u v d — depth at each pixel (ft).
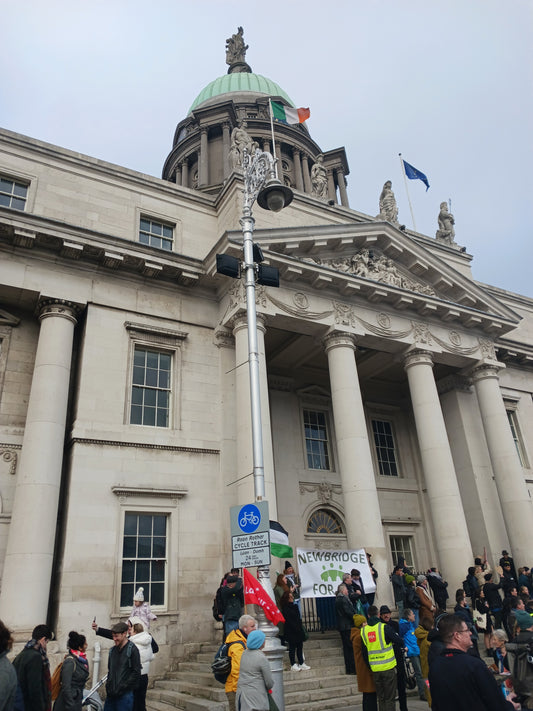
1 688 17.19
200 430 69.82
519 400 102.37
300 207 89.56
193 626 60.44
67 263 68.95
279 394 89.61
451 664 17.71
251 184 46.34
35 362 64.34
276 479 83.15
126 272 72.28
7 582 53.16
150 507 63.00
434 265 89.15
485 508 86.33
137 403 68.69
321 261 80.28
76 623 54.44
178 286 75.46
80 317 70.13
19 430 63.05
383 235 85.81
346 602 48.67
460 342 88.43
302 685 44.34
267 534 32.86
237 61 181.47
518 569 71.77
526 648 27.94
